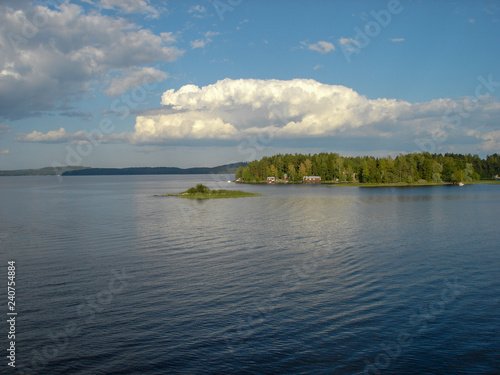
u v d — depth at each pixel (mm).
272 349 23203
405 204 105688
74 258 43656
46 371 21203
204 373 20969
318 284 34062
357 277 36031
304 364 21688
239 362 21922
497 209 90125
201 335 24875
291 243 51562
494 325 25875
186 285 33969
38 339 24547
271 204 111312
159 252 46500
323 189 187125
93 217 82000
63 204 115625
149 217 81688
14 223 72875
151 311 28484
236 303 29906
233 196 143500
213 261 41969
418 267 39156
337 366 21453
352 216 80562
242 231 61938
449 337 24375
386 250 46750
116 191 189875
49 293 32125
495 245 49219
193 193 149875
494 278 35375
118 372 21125
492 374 20625
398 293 31750
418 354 22484
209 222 73188
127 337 24688
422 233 58531
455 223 68688
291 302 29984
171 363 21875
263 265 40250
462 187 183625
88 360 22234
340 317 27312
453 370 21016
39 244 51844
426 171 199250
